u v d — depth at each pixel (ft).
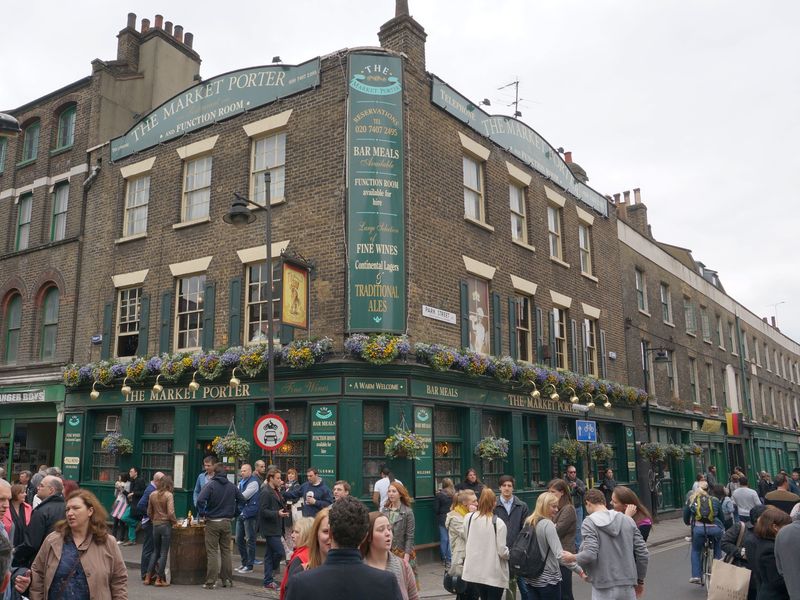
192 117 55.67
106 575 16.61
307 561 15.08
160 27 70.54
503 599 25.31
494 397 52.95
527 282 59.41
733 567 21.72
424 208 48.44
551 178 66.08
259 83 52.08
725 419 98.99
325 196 46.83
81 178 63.46
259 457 46.65
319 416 43.57
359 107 46.73
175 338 53.47
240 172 51.88
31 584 16.39
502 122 59.62
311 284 46.06
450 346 47.98
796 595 17.10
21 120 70.23
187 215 55.31
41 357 63.10
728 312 114.52
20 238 68.18
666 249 99.81
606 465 68.64
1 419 64.34
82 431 56.90
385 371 43.86
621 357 73.82
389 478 39.63
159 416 53.88
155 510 35.86
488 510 23.56
